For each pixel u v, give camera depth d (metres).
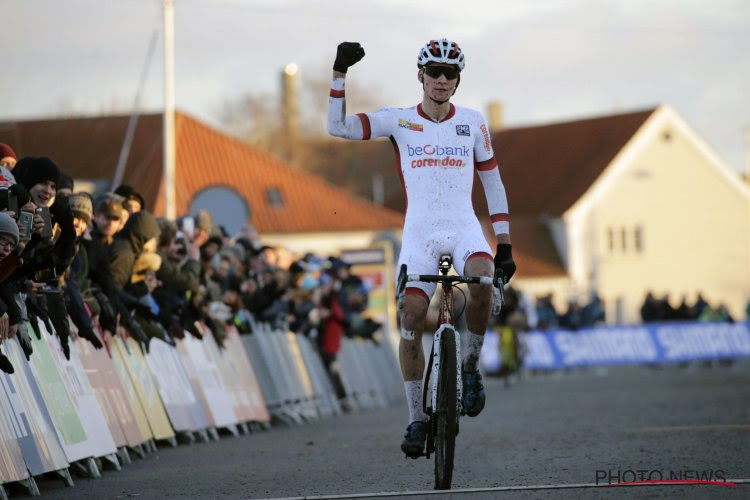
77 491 19.88
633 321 157.38
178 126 123.44
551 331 81.12
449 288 17.89
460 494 17.19
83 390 23.02
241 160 125.69
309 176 130.12
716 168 163.25
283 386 38.72
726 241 163.88
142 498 18.67
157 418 27.36
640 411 36.97
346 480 20.25
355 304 48.66
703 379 62.78
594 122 164.75
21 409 19.78
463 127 18.34
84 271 24.89
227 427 32.84
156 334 28.14
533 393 54.44
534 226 156.62
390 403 54.28
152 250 27.41
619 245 157.62
